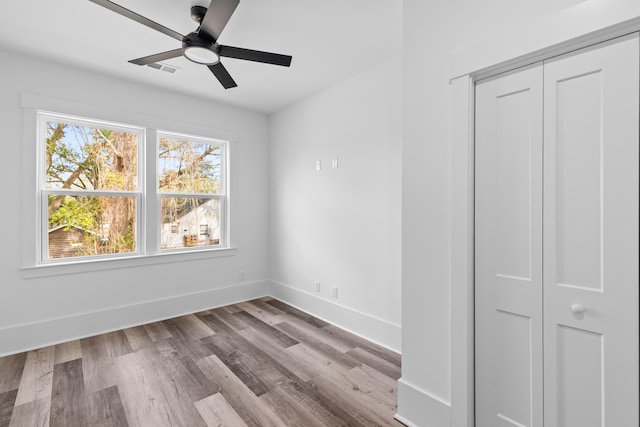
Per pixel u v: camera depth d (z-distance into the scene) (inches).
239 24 81.1
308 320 126.3
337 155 121.3
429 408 63.4
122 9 58.3
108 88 112.0
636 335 42.9
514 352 54.8
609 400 45.3
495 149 56.4
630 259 43.4
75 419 66.7
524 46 49.6
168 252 129.1
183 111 130.6
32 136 98.5
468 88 57.1
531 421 52.8
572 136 48.2
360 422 66.8
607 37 44.1
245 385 79.9
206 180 142.6
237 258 149.6
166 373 85.2
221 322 123.2
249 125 152.9
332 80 117.0
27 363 89.6
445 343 61.7
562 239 49.5
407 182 68.0
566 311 49.0
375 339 106.3
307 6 73.7
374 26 82.0
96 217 113.9
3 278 95.0
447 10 60.4
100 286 112.1
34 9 74.4
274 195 157.2
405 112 68.1
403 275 68.9
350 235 116.3
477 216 58.6
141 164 122.8
